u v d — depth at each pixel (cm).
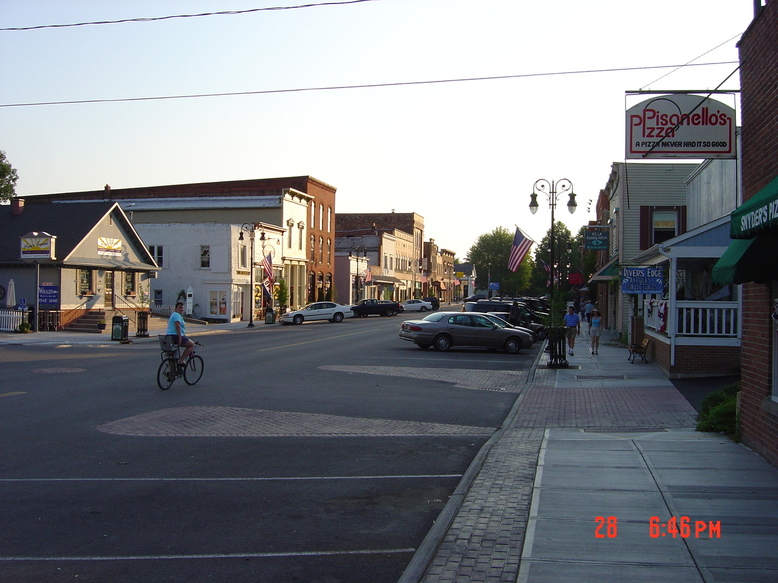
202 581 524
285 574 541
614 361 2328
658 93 1323
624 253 3303
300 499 744
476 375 1983
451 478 844
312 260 6488
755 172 935
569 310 2523
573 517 656
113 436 1039
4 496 734
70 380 1664
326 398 1467
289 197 5931
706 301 1800
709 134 1311
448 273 12706
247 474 841
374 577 539
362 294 7862
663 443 985
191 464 884
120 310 4016
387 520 680
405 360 2347
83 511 688
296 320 4919
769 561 543
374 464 908
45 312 3509
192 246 4869
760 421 895
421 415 1302
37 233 3369
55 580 521
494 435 1108
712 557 551
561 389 1678
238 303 5006
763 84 896
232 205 5862
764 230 713
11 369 1900
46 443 985
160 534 627
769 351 861
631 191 3300
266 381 1716
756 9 940
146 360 2183
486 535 614
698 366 1773
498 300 4078
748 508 677
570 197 2972
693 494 727
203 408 1294
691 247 1752
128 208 6091
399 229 10100
